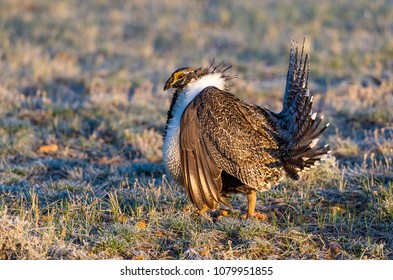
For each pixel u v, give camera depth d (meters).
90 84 18.86
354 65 20.25
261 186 9.16
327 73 19.53
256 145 8.96
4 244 8.71
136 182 11.09
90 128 15.18
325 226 9.56
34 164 12.54
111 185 11.34
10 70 19.61
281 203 10.33
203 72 9.57
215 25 26.34
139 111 15.98
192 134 8.79
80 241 9.02
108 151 13.77
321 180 11.10
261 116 9.28
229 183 9.30
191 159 8.77
